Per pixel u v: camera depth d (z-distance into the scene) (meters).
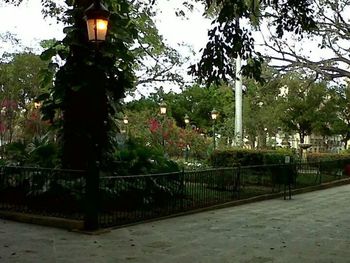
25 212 9.20
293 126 38.81
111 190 9.28
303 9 7.32
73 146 10.07
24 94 33.09
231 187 13.05
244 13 7.41
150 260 6.29
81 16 9.61
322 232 8.66
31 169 9.67
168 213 10.12
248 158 17.97
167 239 7.66
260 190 14.77
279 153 18.00
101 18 7.59
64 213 9.03
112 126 10.30
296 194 15.80
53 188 9.31
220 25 7.34
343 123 39.00
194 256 6.58
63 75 9.86
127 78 10.21
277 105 36.69
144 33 20.45
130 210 9.88
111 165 10.29
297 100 36.66
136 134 24.81
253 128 38.56
